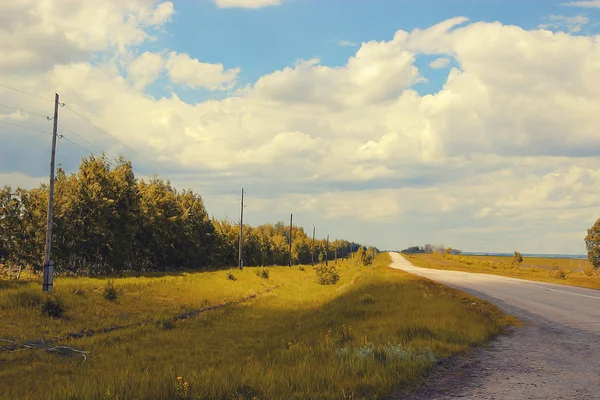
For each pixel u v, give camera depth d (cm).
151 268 4847
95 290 2386
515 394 647
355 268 10706
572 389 666
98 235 3394
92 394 670
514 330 1288
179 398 620
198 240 5606
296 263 11594
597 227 6456
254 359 1132
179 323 2069
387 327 1368
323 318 2111
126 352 1397
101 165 3506
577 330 1248
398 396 654
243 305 2936
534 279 4097
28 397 738
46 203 3188
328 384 688
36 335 1586
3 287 2197
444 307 1697
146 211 4375
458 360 898
